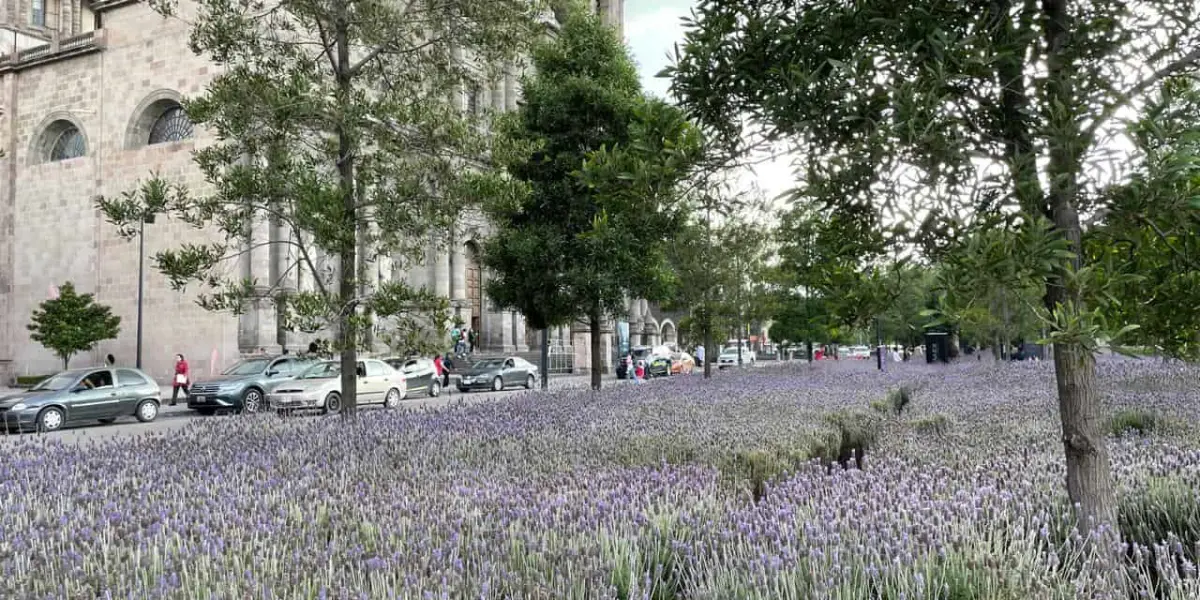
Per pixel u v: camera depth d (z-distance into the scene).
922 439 9.38
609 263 22.23
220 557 4.26
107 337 40.25
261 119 12.97
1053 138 3.87
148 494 6.16
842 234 5.02
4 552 4.36
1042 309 3.89
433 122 13.34
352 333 12.42
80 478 7.06
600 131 22.19
